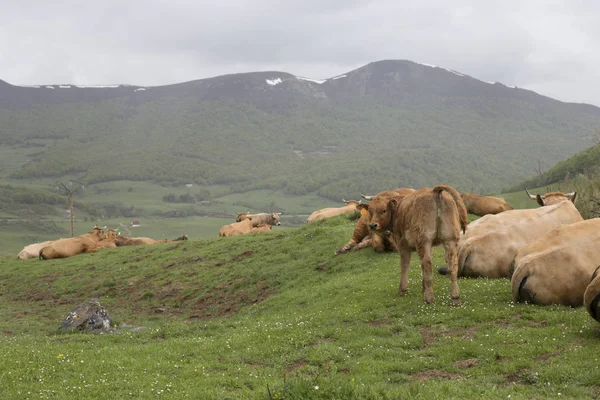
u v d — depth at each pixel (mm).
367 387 8172
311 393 8055
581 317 10453
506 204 30500
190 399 8727
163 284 26969
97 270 32094
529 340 9734
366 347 10844
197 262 29500
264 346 11766
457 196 13227
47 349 12953
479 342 10047
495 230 15750
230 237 34500
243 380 9641
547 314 11000
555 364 8516
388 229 14945
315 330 12594
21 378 9984
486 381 8414
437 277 16578
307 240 27688
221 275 25984
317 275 22016
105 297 26938
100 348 13312
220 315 21141
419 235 13328
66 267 34094
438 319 11961
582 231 11961
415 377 9094
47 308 25922
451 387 7941
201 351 12055
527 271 12023
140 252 35094
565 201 16312
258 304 20312
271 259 26078
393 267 19438
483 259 15578
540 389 7809
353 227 28312
